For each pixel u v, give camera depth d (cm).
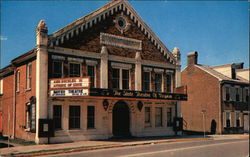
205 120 3784
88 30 2489
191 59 4038
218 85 3684
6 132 2839
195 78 3959
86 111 2408
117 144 2128
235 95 3878
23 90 2503
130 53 2762
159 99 2656
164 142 2408
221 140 2739
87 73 2462
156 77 2981
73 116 2350
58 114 2272
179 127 3088
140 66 2812
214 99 3712
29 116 2367
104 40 2583
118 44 2677
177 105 3103
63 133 2259
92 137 2419
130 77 2739
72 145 2053
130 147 2042
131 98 2433
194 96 3947
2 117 2978
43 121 2156
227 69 4000
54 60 2275
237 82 3853
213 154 1700
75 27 2403
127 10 2783
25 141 2292
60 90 2156
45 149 1830
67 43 2356
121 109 2698
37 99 2167
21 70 2584
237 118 3862
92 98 2375
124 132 2689
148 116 2891
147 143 2270
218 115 3644
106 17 2620
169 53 3088
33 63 2344
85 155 1625
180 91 2922
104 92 2234
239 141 2622
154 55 2964
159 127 2941
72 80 2128
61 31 2325
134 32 2822
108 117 2542
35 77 2280
